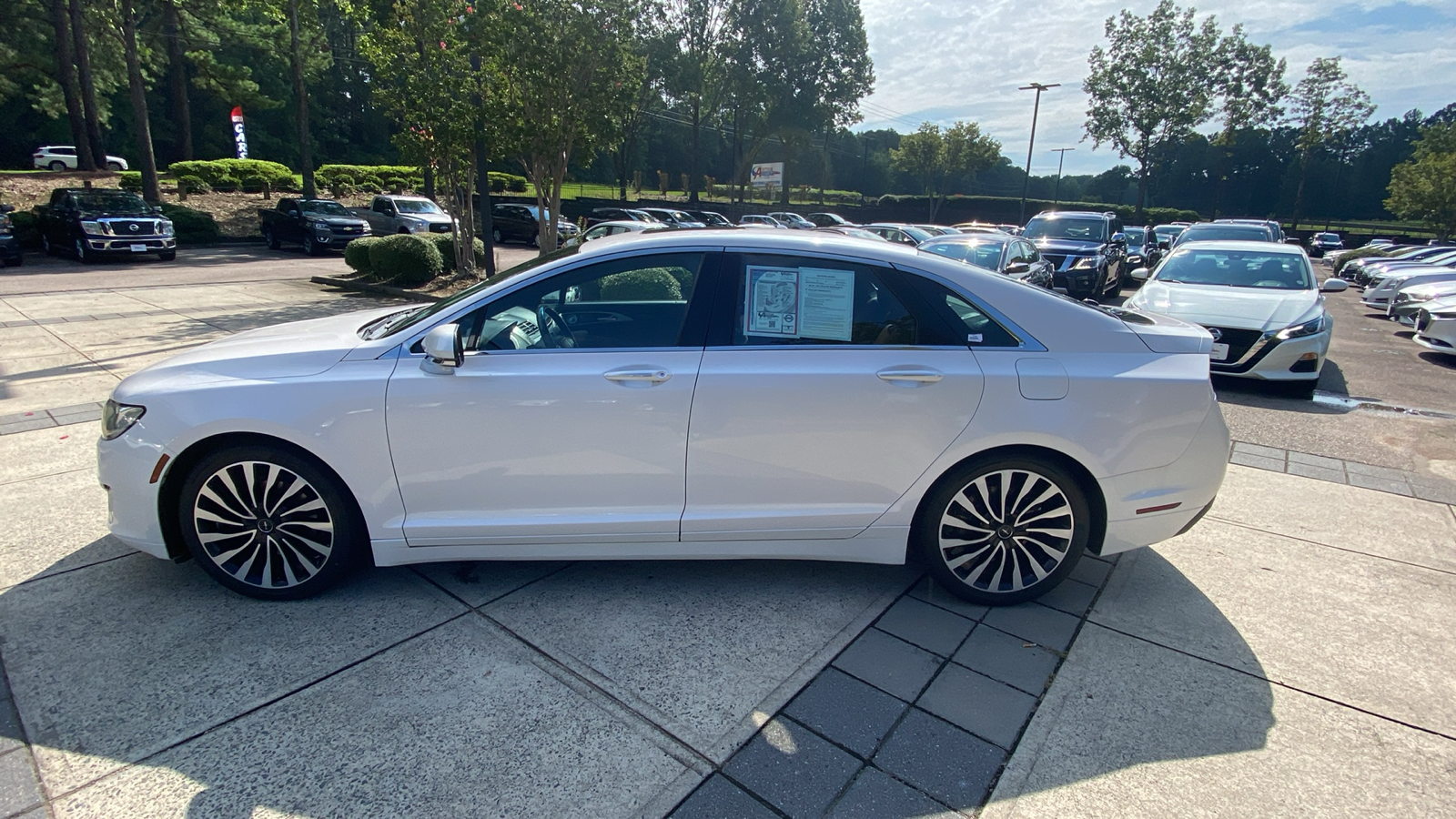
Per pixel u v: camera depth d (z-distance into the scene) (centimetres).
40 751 237
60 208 1861
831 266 321
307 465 312
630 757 240
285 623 310
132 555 364
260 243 2541
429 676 278
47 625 304
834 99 4425
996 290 325
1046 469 319
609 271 321
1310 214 8825
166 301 1245
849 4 4250
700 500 316
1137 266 1947
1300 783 235
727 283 320
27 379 695
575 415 305
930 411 310
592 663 288
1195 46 4181
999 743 250
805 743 248
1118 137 4422
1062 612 332
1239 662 298
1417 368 970
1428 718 266
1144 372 315
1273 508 460
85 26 2923
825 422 309
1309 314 762
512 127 1220
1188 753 247
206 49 3189
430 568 361
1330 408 727
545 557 325
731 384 305
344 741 245
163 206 2419
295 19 2894
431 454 308
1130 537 327
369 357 314
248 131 5134
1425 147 5028
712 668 287
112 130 4634
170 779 227
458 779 230
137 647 292
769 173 4344
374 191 3738
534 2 1190
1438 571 377
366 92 5675
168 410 307
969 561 329
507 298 318
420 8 1227
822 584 353
